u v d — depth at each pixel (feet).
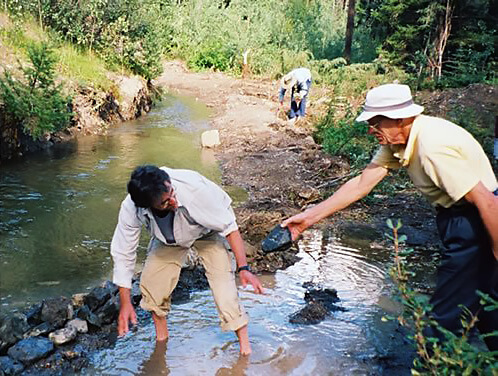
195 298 15.62
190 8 81.92
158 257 12.50
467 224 9.90
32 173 26.20
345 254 18.86
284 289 16.22
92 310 14.28
